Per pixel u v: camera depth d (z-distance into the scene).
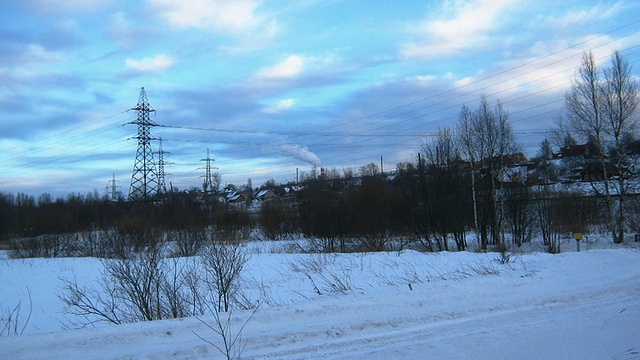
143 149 52.34
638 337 6.39
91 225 47.00
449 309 8.06
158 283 9.25
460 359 5.59
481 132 36.25
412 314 7.71
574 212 34.66
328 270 15.88
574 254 14.98
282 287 13.05
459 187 31.61
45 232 38.50
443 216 30.77
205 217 40.66
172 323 7.04
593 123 31.27
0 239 46.03
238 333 6.65
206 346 6.07
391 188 35.69
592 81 31.14
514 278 10.63
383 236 31.72
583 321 7.27
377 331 6.88
